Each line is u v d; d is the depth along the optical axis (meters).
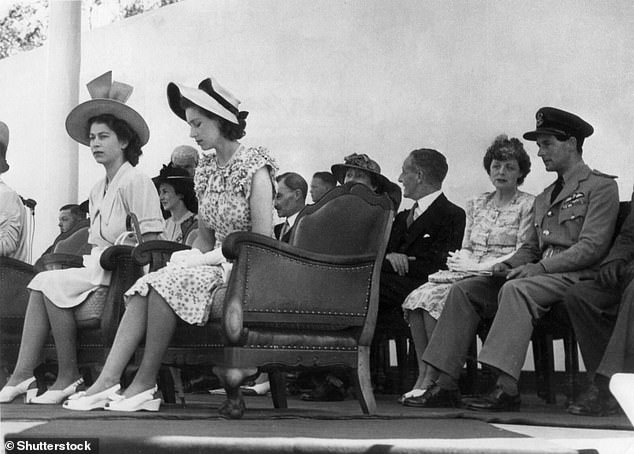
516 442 4.39
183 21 12.57
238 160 6.15
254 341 5.45
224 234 6.20
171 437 4.43
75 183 11.23
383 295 8.07
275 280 5.51
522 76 10.23
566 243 6.98
